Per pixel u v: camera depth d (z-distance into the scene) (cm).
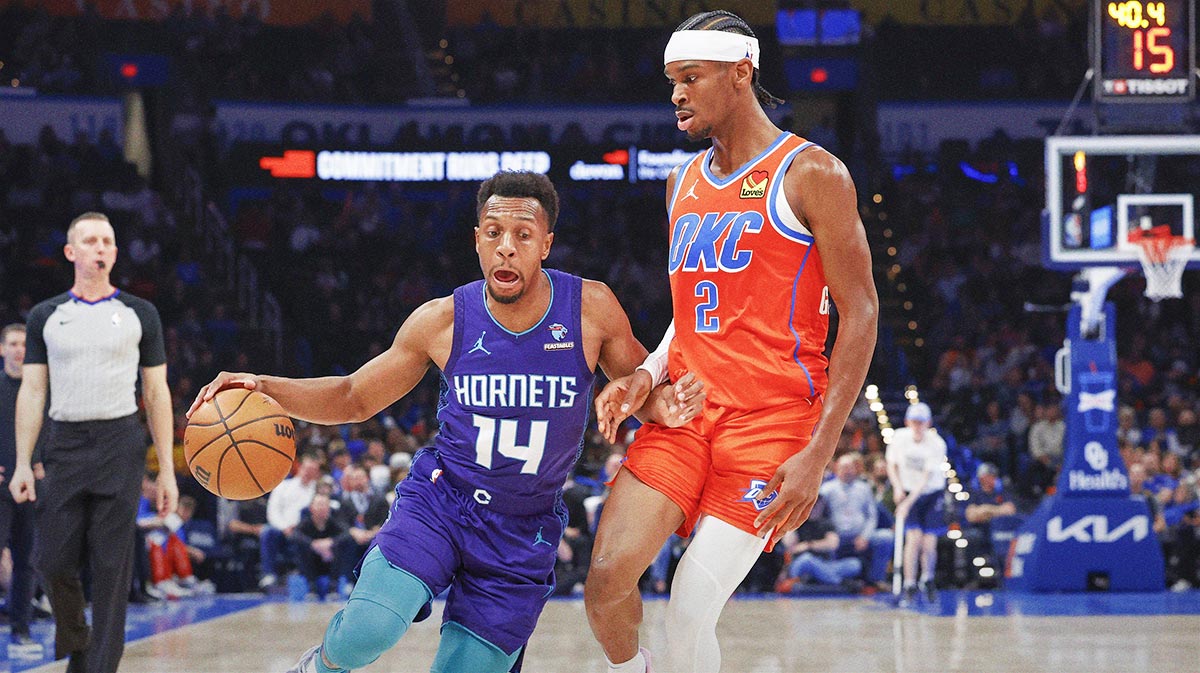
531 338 339
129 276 1730
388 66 2036
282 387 355
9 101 1836
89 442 507
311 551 1138
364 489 1162
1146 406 1608
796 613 945
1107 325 1119
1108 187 1055
